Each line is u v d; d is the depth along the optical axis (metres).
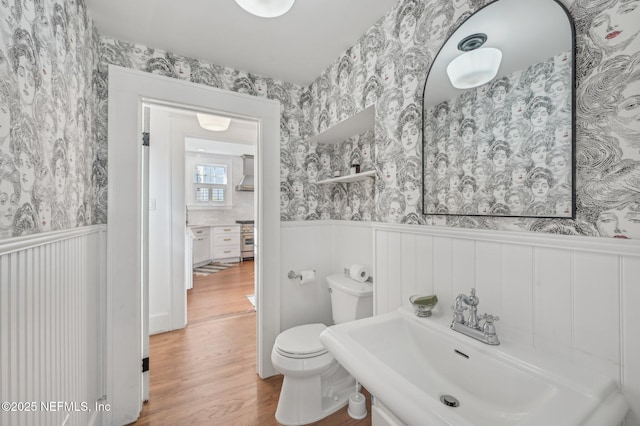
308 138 2.17
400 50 1.29
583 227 0.71
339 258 2.17
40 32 0.86
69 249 1.06
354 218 2.04
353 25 1.47
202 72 1.79
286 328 2.07
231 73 1.89
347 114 1.68
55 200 0.96
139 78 1.58
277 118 2.01
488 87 0.93
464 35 1.00
